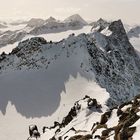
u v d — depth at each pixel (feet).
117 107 196.75
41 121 599.57
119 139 116.67
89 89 645.92
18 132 577.02
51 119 599.98
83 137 166.30
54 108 633.20
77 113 305.53
